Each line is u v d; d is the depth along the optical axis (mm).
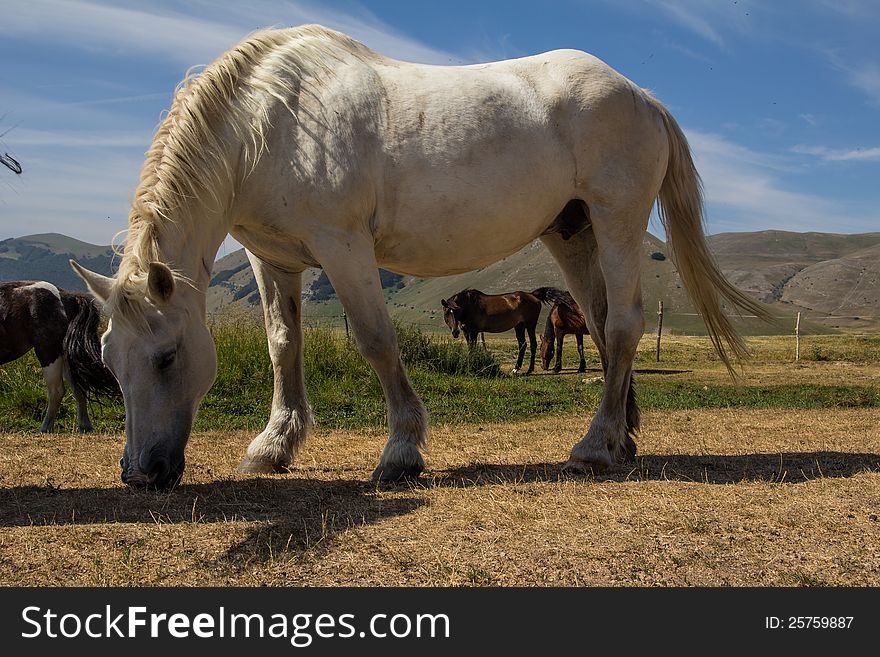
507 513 3805
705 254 5484
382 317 4523
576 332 17156
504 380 12547
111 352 4023
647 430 7211
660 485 4488
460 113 4602
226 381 9148
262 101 4336
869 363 19266
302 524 3623
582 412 9055
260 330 10352
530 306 17266
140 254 3963
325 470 5203
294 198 4352
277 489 4398
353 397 9242
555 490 4367
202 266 4320
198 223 4234
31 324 7293
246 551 3230
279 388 5145
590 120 4898
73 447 6191
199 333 4207
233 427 7582
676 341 29547
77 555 3178
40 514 3816
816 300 185125
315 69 4480
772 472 4926
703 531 3488
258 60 4457
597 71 4988
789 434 6809
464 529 3531
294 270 4965
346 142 4359
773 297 193125
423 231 4637
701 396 10703
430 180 4539
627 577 2951
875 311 169000
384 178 4488
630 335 5008
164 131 4273
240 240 4781
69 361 6984
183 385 4125
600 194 4984
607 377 5066
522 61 5066
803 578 2908
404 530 3512
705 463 5270
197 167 4184
